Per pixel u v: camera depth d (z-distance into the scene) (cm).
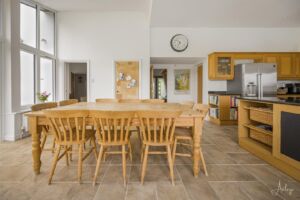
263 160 263
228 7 412
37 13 448
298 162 200
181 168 237
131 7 508
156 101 367
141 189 187
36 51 438
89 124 212
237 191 183
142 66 546
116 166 241
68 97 580
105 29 540
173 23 518
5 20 355
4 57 356
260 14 450
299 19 487
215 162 257
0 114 357
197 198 172
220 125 503
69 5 488
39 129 220
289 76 511
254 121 324
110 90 548
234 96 498
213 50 556
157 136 219
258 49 555
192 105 292
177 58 579
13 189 186
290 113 210
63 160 262
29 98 438
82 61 541
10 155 281
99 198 171
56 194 177
